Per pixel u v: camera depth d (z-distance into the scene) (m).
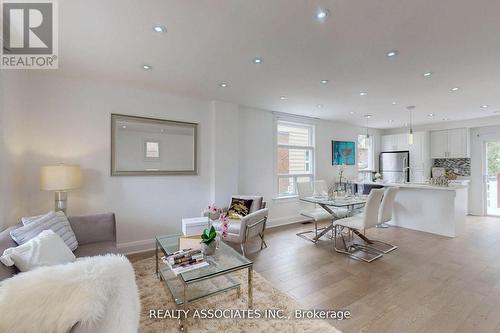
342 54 2.40
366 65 2.66
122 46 2.24
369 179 7.09
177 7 1.68
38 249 1.61
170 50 2.32
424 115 5.38
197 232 3.10
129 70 2.81
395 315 1.96
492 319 1.91
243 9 1.71
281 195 5.21
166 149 3.73
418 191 4.51
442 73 2.88
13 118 2.45
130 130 3.44
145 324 1.86
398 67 2.72
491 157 5.89
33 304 0.96
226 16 1.79
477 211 5.93
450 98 3.97
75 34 2.03
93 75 2.96
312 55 2.42
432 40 2.13
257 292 2.31
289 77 3.03
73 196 3.07
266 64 2.64
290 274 2.70
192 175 3.98
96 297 1.02
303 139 5.64
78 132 3.09
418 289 2.37
